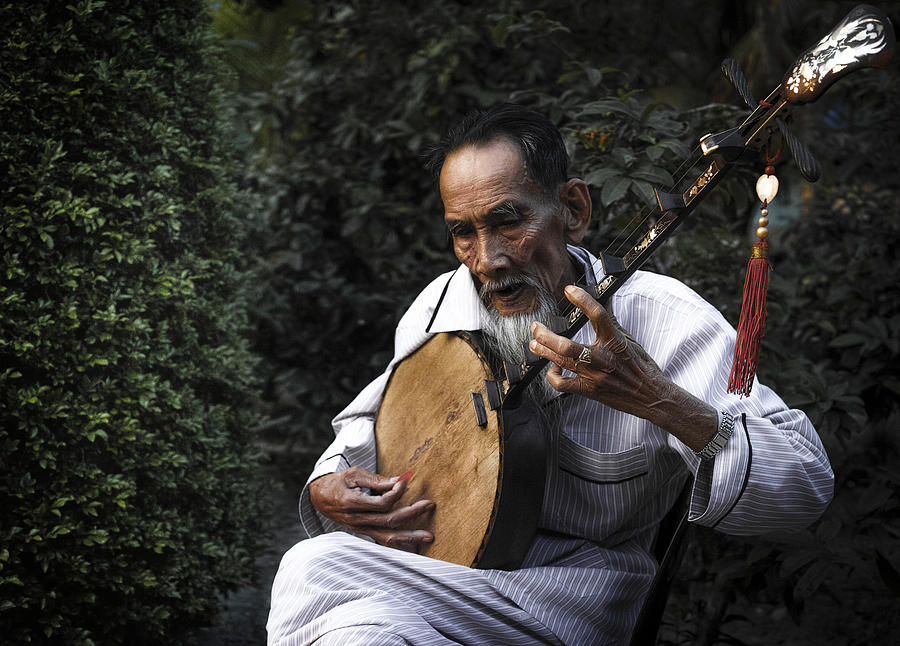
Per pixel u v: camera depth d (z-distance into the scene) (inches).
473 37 142.4
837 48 46.4
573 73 109.3
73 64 89.0
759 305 52.6
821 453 59.8
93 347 89.0
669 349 61.4
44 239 84.0
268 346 175.8
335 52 178.4
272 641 59.6
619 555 64.4
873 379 108.5
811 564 87.6
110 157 91.4
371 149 171.9
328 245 177.0
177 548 95.6
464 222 59.4
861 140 166.9
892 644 100.7
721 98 201.3
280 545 140.6
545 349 53.4
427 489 65.4
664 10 209.9
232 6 198.8
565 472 63.3
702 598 103.3
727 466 55.7
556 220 60.6
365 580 59.4
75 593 89.4
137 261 91.2
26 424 84.4
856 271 134.3
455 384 66.3
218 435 104.6
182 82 99.4
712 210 112.0
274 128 182.9
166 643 101.3
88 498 87.0
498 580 59.3
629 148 93.4
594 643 61.3
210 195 104.0
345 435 73.4
